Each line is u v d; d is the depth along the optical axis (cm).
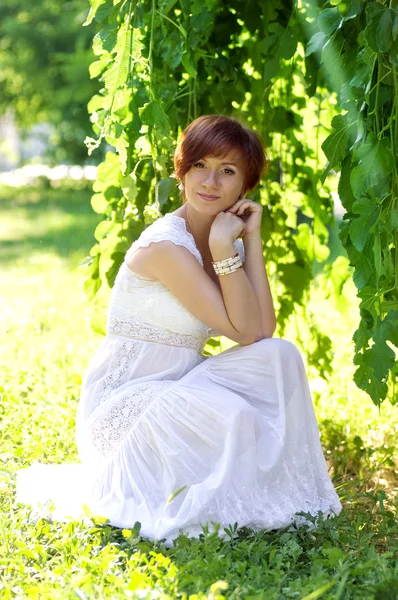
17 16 2380
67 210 2020
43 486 399
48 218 1864
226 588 301
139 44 424
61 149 2508
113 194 484
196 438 366
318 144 540
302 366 370
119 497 374
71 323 786
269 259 546
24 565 327
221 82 494
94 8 431
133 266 385
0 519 357
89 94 2055
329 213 553
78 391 555
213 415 360
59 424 487
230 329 377
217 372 379
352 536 354
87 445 395
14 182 2809
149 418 373
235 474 357
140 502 370
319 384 575
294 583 307
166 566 318
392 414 516
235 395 362
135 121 426
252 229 398
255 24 494
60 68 2175
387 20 338
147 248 380
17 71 2298
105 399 392
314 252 551
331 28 361
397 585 303
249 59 538
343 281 556
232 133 378
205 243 403
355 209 355
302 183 546
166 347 391
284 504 363
